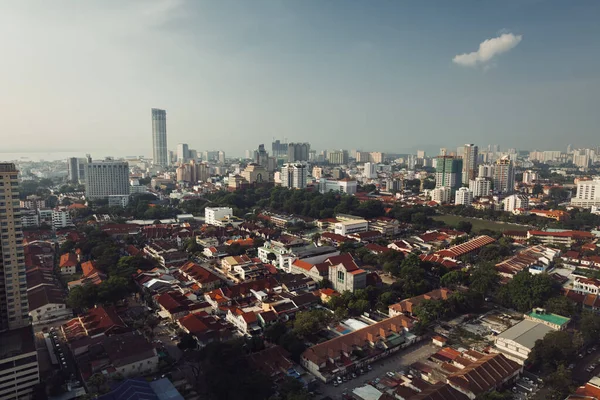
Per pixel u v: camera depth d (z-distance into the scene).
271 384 139.62
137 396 126.44
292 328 183.88
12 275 162.00
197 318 186.62
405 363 162.50
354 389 142.25
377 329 177.50
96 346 161.88
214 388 132.75
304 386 141.62
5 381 134.50
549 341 157.12
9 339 148.38
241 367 147.12
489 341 179.75
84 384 144.25
